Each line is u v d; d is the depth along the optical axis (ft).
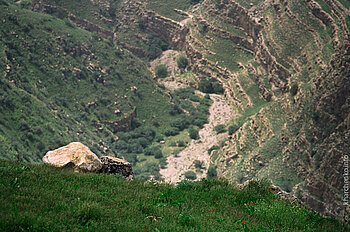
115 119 550.36
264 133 422.82
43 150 372.17
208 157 459.73
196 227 35.01
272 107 444.96
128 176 65.21
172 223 35.06
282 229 39.47
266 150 386.52
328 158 286.87
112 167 64.28
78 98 548.31
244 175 383.24
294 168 344.69
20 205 32.24
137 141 523.70
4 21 547.08
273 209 44.86
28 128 377.09
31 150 359.46
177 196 46.44
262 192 54.85
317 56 450.30
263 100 548.72
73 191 40.22
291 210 46.09
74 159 59.52
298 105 400.88
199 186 54.65
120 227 31.68
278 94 522.88
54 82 539.29
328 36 477.77
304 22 528.22
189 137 527.40
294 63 505.66
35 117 400.26
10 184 38.22
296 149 352.28
